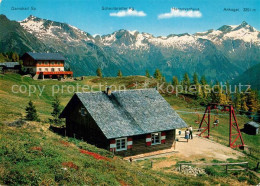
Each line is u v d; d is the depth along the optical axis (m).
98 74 147.38
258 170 35.56
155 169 31.59
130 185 20.67
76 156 23.88
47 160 19.64
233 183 28.81
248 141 75.62
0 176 15.79
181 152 40.41
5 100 58.81
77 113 38.84
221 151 42.56
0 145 20.44
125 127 35.38
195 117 83.12
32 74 100.94
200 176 30.30
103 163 23.88
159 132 38.75
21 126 32.06
